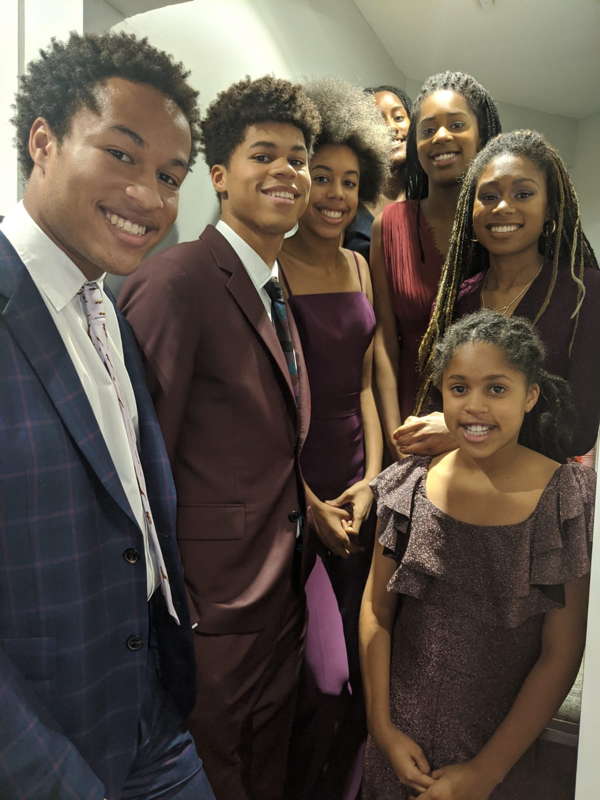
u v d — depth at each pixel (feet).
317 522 4.54
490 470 3.65
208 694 3.72
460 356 3.56
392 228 4.90
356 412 4.82
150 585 2.81
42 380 2.25
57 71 2.38
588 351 3.84
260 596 3.73
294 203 3.76
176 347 3.38
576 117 5.41
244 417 3.66
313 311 4.54
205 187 5.58
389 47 5.89
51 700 2.29
